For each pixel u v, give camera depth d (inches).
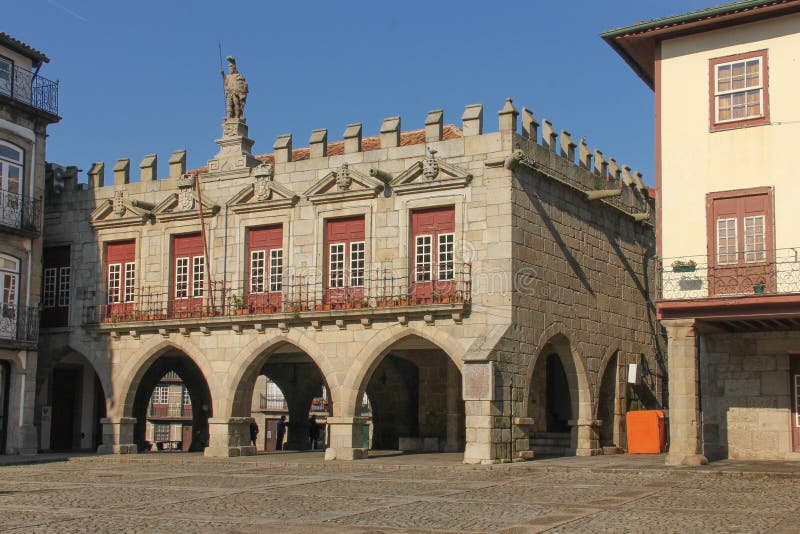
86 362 1445.6
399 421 1350.9
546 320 1105.4
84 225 1327.5
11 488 773.9
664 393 1433.3
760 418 960.3
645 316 1400.1
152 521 561.9
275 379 1592.0
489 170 1066.1
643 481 775.7
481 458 977.5
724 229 897.5
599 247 1266.0
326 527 531.8
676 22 924.0
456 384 1284.4
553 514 573.3
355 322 1109.7
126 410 1261.1
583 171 1232.2
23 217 1242.6
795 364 956.0
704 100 924.6
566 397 1339.8
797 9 884.0
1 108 1220.5
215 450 1172.5
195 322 1198.9
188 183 1258.6
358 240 1145.4
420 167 1102.4
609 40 962.1
